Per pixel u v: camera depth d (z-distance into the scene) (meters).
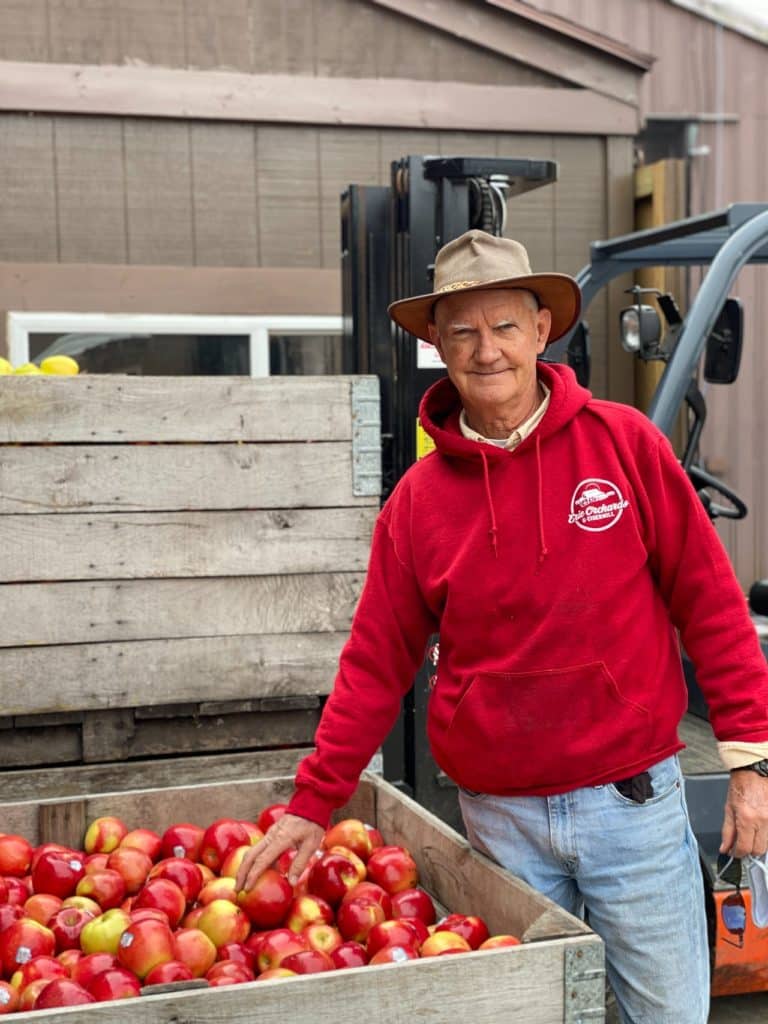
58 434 2.92
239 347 5.73
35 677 2.95
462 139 5.98
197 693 3.03
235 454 3.02
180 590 3.02
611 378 6.32
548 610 2.04
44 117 5.43
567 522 2.04
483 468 2.09
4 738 3.02
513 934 2.16
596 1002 1.93
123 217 5.55
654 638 2.09
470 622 2.10
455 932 2.19
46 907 2.38
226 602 3.04
